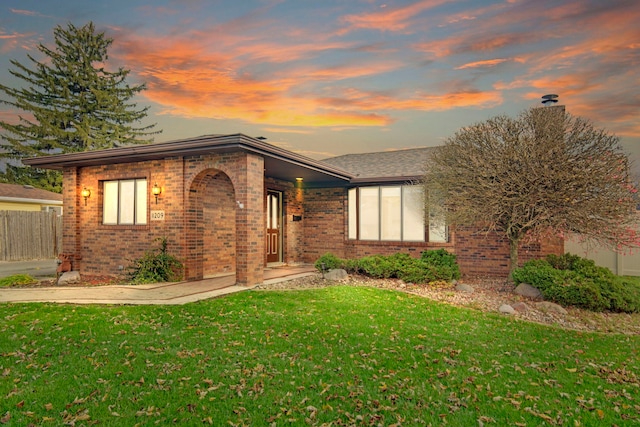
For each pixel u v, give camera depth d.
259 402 3.75
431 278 10.08
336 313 7.05
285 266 13.70
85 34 29.36
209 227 10.91
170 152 9.49
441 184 10.30
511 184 8.88
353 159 17.14
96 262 11.62
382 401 3.84
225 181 11.49
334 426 3.38
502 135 9.34
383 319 6.81
